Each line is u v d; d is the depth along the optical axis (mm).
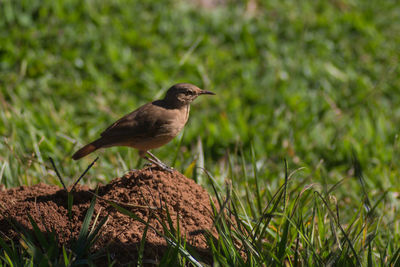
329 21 19234
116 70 15273
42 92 13977
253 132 12859
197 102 14328
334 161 12164
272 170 11555
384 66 17203
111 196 7488
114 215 7223
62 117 12836
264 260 6465
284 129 13102
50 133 11844
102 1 18234
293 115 13570
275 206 7113
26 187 8133
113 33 16719
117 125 8203
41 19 16688
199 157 9664
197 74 15578
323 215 8188
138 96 14625
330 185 10672
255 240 6988
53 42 15969
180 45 16875
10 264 6215
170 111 8562
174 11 18469
